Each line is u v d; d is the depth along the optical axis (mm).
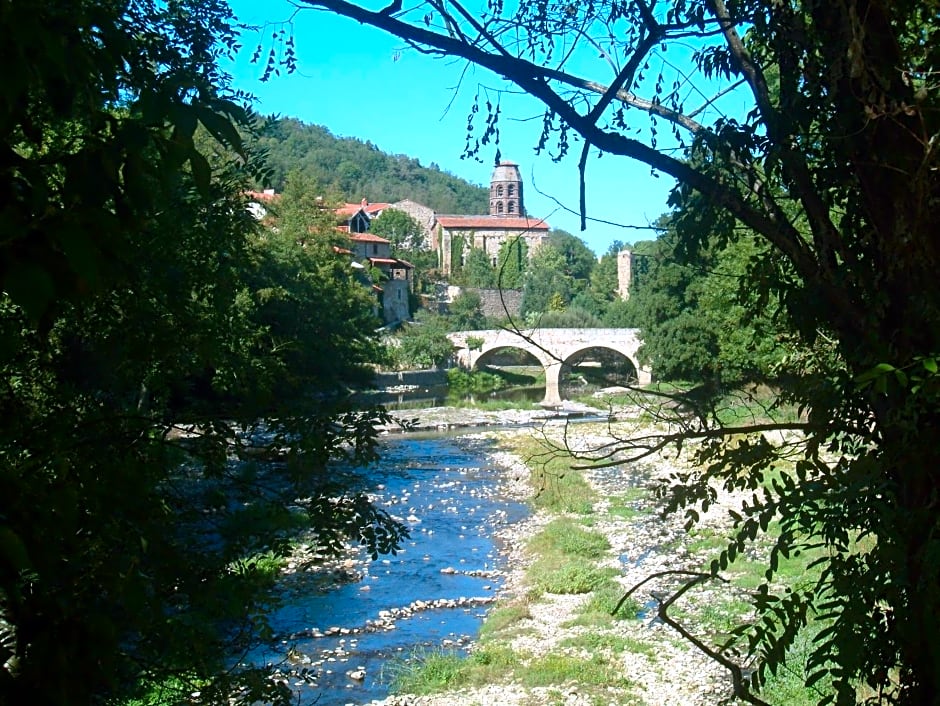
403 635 16969
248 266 9945
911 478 3234
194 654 5848
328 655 15812
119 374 6797
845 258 3717
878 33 3445
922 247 3314
